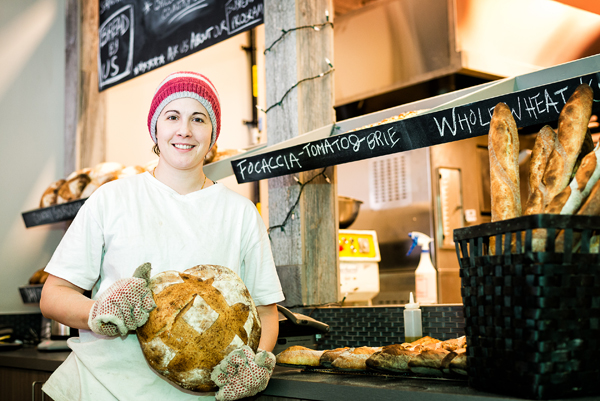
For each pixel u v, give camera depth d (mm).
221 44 3789
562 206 1012
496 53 2969
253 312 1170
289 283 2164
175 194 1402
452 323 1713
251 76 3941
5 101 3441
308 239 2178
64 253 1316
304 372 1466
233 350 1103
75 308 1207
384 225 3564
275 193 2248
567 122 1111
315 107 2250
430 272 2457
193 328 1080
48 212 2814
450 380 1211
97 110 3613
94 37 3621
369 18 3346
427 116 1412
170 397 1271
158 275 1146
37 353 2438
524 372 953
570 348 953
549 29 3176
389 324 1877
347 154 1616
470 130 1340
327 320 2051
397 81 3180
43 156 3566
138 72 3096
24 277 3369
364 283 2832
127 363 1286
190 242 1363
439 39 2934
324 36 2309
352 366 1389
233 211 1455
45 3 3699
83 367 1318
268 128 2301
